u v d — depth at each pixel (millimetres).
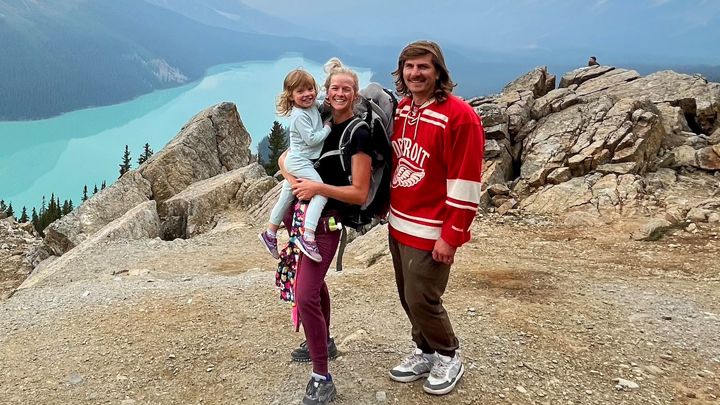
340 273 6965
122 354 4355
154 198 17750
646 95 14500
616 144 11602
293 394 3559
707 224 9047
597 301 5648
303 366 3963
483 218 10586
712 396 3625
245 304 5539
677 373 3975
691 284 6418
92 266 9234
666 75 15203
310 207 3074
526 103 14477
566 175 11422
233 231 11570
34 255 13320
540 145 12664
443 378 3473
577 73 17203
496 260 7629
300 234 3084
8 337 4930
